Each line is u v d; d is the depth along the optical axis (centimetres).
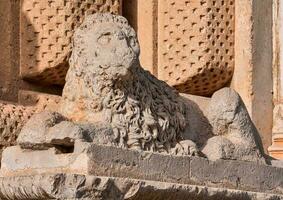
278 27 1506
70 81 1145
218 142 1173
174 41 1459
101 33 1127
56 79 1375
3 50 1345
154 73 1459
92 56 1125
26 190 1073
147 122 1134
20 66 1361
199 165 1141
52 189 1047
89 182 1055
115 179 1072
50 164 1090
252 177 1180
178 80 1454
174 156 1123
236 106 1202
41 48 1362
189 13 1456
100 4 1381
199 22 1454
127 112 1127
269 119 1493
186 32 1456
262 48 1488
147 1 1466
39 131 1101
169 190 1104
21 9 1370
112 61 1115
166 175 1114
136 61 1123
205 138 1199
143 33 1460
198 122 1202
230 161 1168
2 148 1282
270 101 1495
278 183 1201
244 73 1473
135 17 1459
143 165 1100
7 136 1284
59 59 1358
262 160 1198
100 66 1120
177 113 1174
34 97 1351
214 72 1460
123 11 1447
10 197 1099
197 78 1455
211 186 1147
